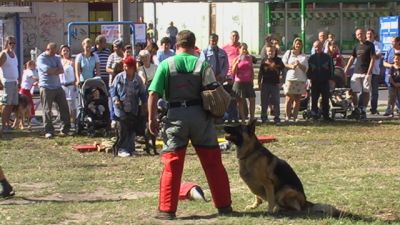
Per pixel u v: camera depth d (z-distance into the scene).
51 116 16.03
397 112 19.73
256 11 47.06
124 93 13.62
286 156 13.47
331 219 7.96
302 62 18.09
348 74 19.48
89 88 16.06
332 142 15.22
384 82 22.50
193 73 8.05
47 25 45.22
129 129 13.77
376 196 9.45
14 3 41.12
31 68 17.77
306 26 46.53
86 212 8.66
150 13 49.44
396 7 47.41
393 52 19.45
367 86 19.06
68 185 10.76
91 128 16.09
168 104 8.13
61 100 16.09
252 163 8.19
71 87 17.34
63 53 17.50
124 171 12.03
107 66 16.27
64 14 45.62
